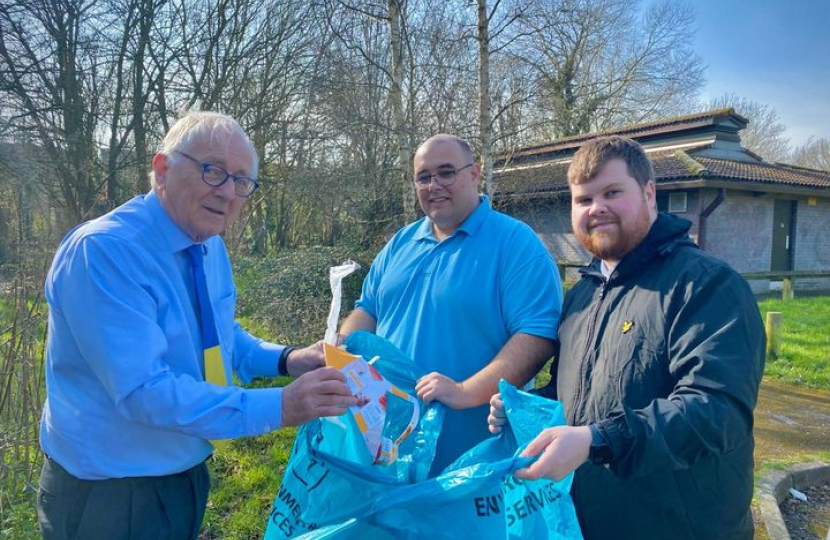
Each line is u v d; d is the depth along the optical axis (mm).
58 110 11141
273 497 3416
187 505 1793
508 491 1521
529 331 2080
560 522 1568
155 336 1523
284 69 12352
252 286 8414
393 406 1810
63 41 10945
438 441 2090
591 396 1706
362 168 12820
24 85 10883
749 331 1462
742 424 1405
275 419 1494
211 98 11836
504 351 2072
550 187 15000
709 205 13242
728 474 1552
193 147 1622
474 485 1413
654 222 1753
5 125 10828
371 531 1509
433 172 2344
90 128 11664
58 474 1676
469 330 2232
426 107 11242
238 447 4020
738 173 13938
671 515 1566
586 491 1730
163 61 11992
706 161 14930
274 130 12328
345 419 1743
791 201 15594
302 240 15383
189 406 1465
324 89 11867
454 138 2395
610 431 1380
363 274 8141
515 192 14562
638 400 1586
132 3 11250
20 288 3418
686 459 1376
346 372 1728
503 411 1752
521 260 2215
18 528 2871
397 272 2482
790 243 15664
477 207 2396
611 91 21891
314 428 1778
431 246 2439
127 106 12016
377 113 11445
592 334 1775
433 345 2268
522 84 11086
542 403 1639
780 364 6848
